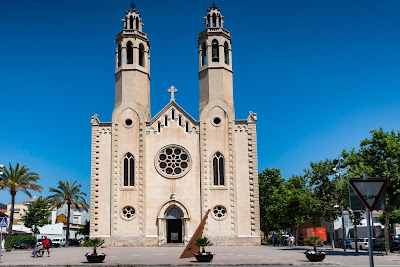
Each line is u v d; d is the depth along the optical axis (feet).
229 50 191.42
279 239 270.26
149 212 173.17
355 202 42.93
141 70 187.83
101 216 172.96
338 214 163.12
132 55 190.60
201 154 177.27
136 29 193.26
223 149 177.68
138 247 164.76
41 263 99.71
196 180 175.83
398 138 138.21
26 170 210.18
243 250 147.54
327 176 162.20
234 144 178.29
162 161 178.09
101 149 178.81
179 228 174.81
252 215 172.45
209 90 183.42
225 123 179.93
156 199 174.29
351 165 155.84
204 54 192.75
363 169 136.56
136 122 180.55
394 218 256.32
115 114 181.06
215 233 170.71
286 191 265.34
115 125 180.04
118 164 176.76
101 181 175.94
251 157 177.17
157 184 175.42
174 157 178.60
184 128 180.86
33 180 212.02
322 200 166.20
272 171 295.28
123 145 178.60
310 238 106.22
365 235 270.46
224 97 183.21
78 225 406.41
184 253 109.70
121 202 173.47
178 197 174.40
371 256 40.86
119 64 190.60
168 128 180.86
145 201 173.68
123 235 170.81
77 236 395.96
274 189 287.69
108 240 170.19
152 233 171.42
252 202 173.58
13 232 308.81
